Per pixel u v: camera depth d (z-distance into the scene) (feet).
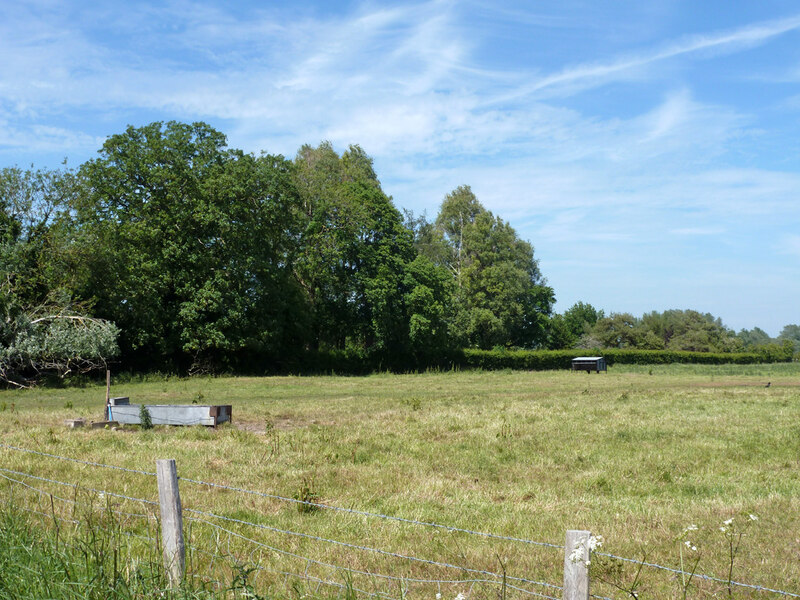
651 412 76.02
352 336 214.28
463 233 267.80
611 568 24.50
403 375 193.98
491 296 262.26
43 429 59.52
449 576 23.91
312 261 190.90
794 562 26.21
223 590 18.35
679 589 23.04
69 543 21.61
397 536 28.94
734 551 27.32
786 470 44.96
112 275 156.15
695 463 46.96
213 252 166.61
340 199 197.77
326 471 42.73
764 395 99.86
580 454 50.34
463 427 64.03
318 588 21.01
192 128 171.63
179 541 18.62
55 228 148.56
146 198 163.22
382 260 204.85
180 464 43.62
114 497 32.12
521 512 34.01
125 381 145.79
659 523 31.83
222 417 65.21
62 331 132.67
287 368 190.90
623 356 254.06
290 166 181.68
